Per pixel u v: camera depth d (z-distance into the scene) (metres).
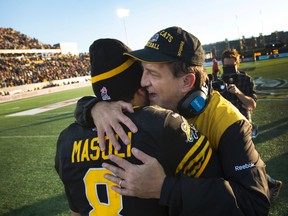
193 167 0.97
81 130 1.11
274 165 3.31
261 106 6.84
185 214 0.89
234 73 3.37
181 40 1.09
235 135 1.06
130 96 1.11
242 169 1.00
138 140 0.95
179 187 0.90
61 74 37.91
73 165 1.06
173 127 0.95
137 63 1.13
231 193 0.90
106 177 0.96
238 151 1.03
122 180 0.93
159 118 0.96
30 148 5.81
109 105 1.05
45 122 8.77
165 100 1.14
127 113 1.02
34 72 34.72
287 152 3.64
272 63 22.20
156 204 0.94
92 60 1.09
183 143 0.95
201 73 1.15
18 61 35.88
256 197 0.94
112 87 1.06
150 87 1.12
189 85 1.13
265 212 0.95
